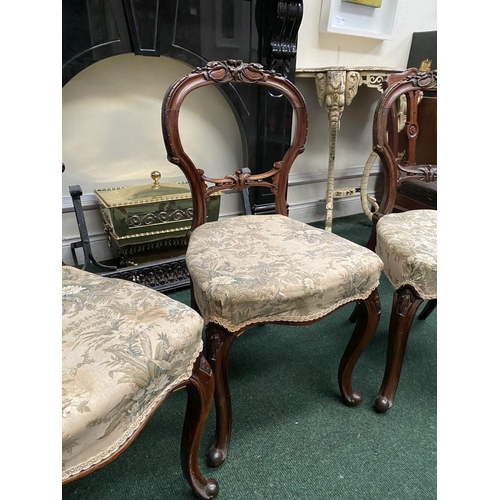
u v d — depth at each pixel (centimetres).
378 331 133
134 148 162
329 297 78
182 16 137
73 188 129
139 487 80
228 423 83
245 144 173
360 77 166
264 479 82
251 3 148
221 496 78
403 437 92
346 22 185
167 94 89
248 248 87
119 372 48
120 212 137
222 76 95
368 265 82
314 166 215
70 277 69
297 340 128
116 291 64
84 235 132
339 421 96
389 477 83
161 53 138
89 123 150
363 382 110
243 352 121
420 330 135
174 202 145
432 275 86
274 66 159
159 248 158
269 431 93
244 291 71
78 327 55
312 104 199
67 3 119
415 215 110
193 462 72
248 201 159
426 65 205
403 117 184
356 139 225
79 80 143
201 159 179
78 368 48
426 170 113
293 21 153
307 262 81
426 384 110
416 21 212
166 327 56
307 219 225
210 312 73
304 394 105
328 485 81
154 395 54
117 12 127
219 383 77
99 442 47
